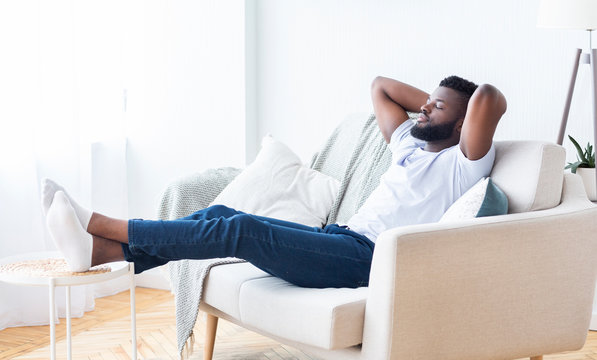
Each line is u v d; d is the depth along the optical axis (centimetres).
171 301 337
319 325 167
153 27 353
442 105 216
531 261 182
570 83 264
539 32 284
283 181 253
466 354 175
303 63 335
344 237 197
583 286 193
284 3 337
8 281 185
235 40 337
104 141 341
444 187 209
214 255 188
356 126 265
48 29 303
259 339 274
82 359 253
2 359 254
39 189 302
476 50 297
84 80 323
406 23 310
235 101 339
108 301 339
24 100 291
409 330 165
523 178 195
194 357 255
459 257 170
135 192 363
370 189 243
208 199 248
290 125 342
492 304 177
